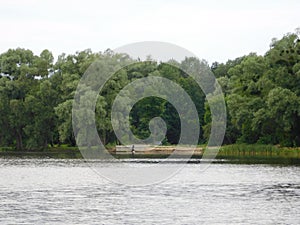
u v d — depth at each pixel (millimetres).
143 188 41500
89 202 34500
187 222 28234
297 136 84438
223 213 30656
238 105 88125
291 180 46469
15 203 34062
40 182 46062
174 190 40344
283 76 86312
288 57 87375
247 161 69000
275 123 84938
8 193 38875
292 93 80188
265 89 87062
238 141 91812
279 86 85562
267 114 82438
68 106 90438
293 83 85875
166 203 34094
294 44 89375
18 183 45406
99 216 29828
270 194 37844
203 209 31875
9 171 56688
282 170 55594
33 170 57781
